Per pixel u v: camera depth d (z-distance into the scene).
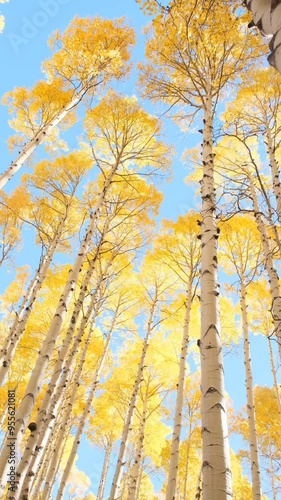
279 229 7.89
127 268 10.93
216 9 5.61
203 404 2.78
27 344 11.36
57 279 11.66
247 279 9.27
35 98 10.20
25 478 4.71
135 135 9.58
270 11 2.06
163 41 7.02
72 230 12.02
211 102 6.10
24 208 11.62
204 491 2.29
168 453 14.53
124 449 8.27
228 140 9.88
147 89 7.56
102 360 9.94
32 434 4.54
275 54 1.99
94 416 12.66
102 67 9.96
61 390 6.26
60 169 11.41
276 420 11.74
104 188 8.29
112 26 10.38
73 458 7.82
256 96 8.85
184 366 7.89
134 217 10.02
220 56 6.85
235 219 9.66
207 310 3.42
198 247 9.89
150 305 11.30
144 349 9.47
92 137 9.74
